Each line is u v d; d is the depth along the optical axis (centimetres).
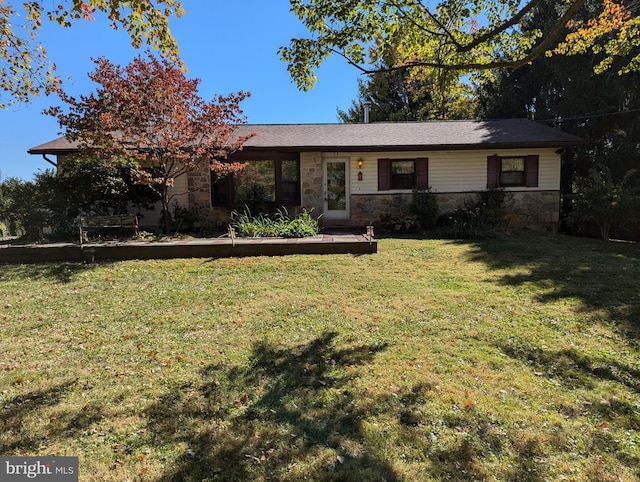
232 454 234
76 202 965
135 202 1062
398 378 321
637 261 743
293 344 392
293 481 212
